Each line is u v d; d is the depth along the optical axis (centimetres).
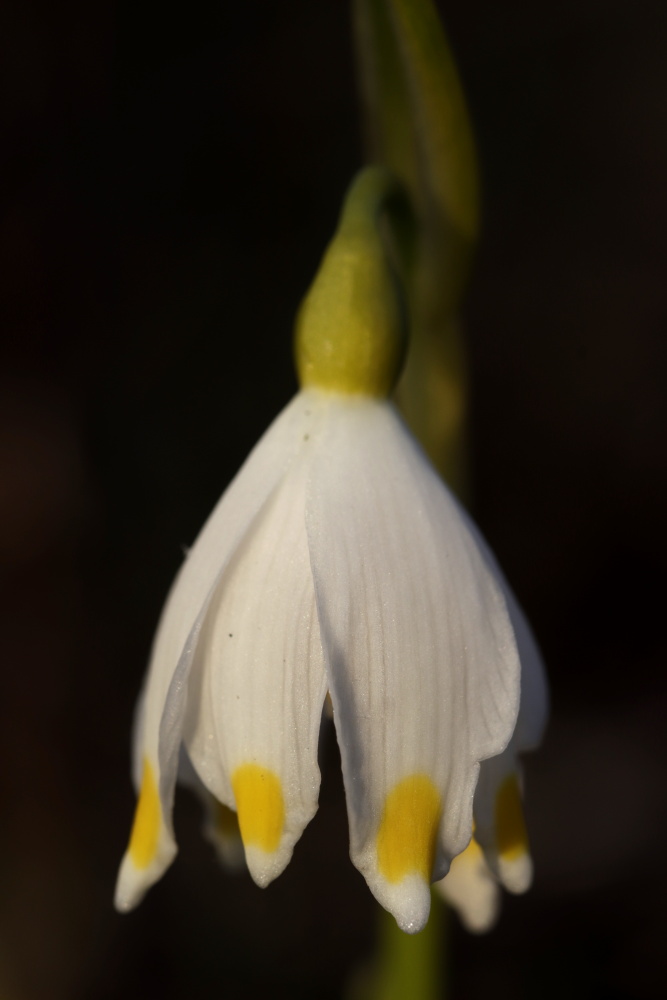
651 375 27
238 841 12
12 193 26
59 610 25
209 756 11
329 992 22
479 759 11
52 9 25
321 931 23
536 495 28
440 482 12
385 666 11
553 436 28
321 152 26
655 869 23
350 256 12
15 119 26
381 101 12
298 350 12
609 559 27
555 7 27
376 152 13
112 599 25
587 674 27
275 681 11
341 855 23
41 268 26
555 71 28
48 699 24
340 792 23
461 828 11
